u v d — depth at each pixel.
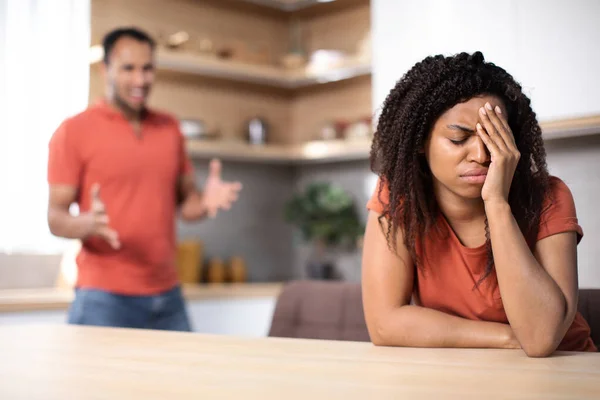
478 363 0.97
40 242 3.61
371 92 4.13
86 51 3.68
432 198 1.36
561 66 2.47
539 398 0.72
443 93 1.26
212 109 4.21
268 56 4.16
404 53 2.94
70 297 3.20
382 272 1.34
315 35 4.41
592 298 1.63
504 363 0.97
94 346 1.16
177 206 3.02
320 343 1.20
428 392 0.76
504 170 1.22
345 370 0.91
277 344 1.18
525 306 1.16
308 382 0.82
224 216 4.27
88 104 3.68
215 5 4.21
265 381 0.83
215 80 4.11
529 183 1.30
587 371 0.90
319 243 4.17
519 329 1.15
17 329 1.45
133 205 2.61
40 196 3.59
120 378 0.85
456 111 1.25
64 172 2.54
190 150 3.81
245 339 1.26
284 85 4.32
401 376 0.86
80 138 2.56
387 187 1.38
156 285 2.64
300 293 2.07
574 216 1.30
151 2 3.95
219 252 4.23
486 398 0.72
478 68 1.27
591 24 2.39
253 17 4.38
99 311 2.54
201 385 0.80
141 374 0.88
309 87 4.38
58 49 3.61
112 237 2.41
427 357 1.03
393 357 1.03
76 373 0.89
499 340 1.21
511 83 1.29
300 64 4.20
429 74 1.29
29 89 3.54
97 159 2.57
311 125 4.45
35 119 3.56
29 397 0.75
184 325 2.73
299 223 4.22
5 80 3.48
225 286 3.88
